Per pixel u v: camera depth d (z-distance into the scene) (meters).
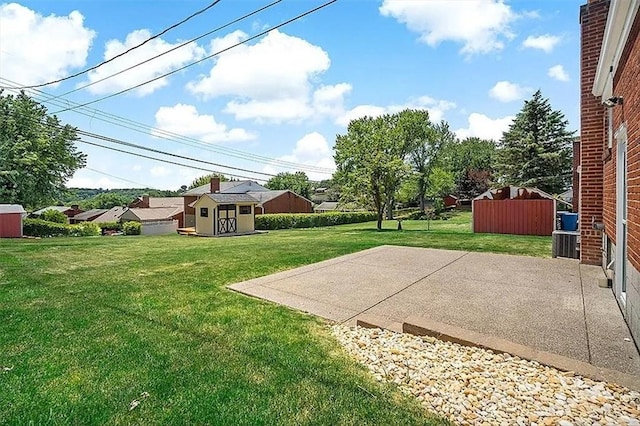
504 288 5.45
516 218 15.14
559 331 3.72
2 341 3.51
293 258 8.58
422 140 37.28
